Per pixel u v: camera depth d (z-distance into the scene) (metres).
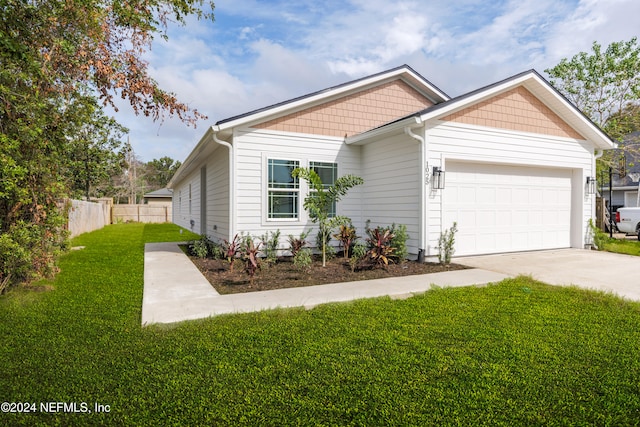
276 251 8.98
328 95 9.48
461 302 4.84
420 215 8.06
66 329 3.89
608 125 15.84
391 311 4.45
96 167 18.89
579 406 2.43
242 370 2.93
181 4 6.08
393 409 2.38
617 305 4.67
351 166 10.03
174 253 9.95
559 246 10.30
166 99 6.74
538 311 4.43
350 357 3.15
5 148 4.59
